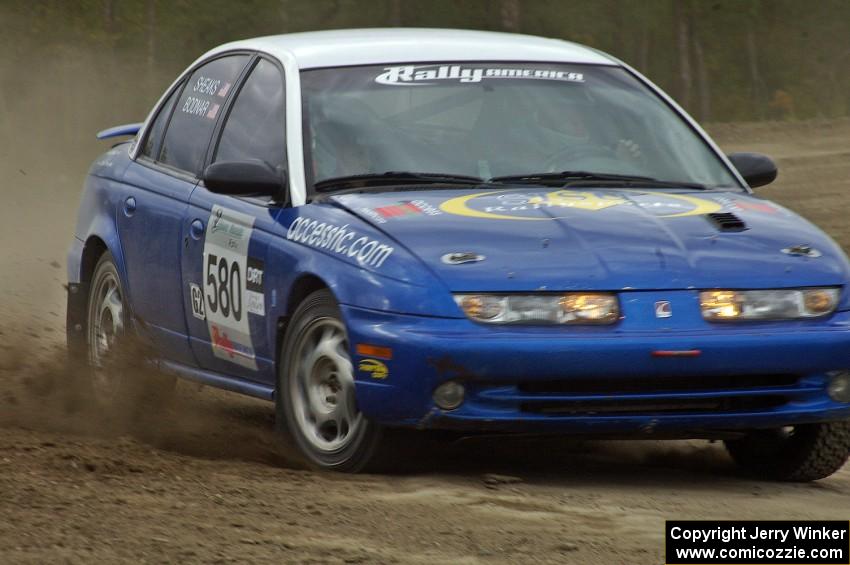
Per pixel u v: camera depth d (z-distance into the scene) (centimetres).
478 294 1722
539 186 2020
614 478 1898
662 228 1867
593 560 1412
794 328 1780
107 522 1434
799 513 1705
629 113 2194
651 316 1738
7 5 14750
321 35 2331
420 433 1797
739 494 1825
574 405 1736
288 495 1623
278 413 1964
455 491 1695
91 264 2578
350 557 1361
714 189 2109
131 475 1681
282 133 2069
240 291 2047
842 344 1786
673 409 1766
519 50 2266
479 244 1789
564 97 2183
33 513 1451
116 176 2506
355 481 1747
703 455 2131
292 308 1934
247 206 2072
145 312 2355
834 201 6297
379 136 2052
